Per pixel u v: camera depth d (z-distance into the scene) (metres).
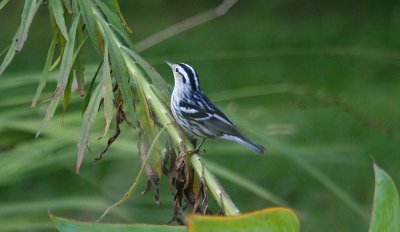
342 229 16.64
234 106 10.40
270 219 4.48
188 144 6.28
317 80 24.94
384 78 24.78
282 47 27.92
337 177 18.39
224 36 28.72
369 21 30.25
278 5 31.97
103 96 6.19
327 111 20.45
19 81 8.96
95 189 15.74
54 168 9.67
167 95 6.45
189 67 8.36
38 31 28.59
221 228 4.45
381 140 19.73
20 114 8.89
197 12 32.31
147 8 33.00
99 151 9.28
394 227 4.55
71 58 6.34
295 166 18.45
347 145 11.05
